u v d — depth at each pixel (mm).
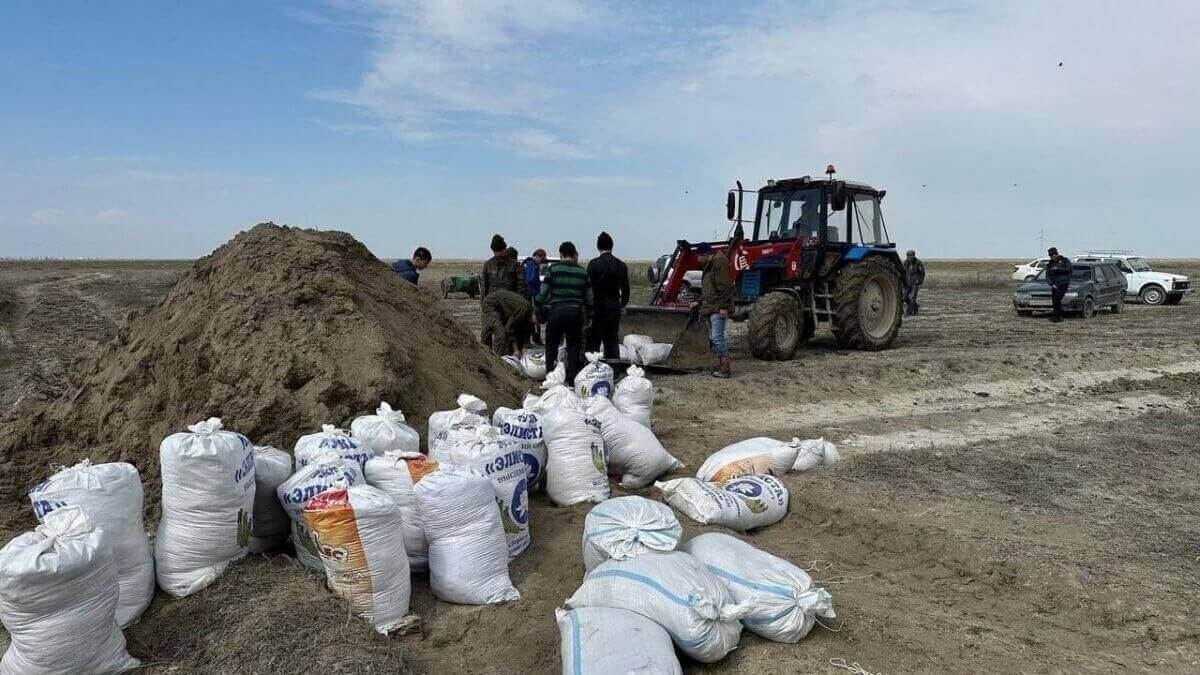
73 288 26062
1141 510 4859
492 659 3221
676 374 9461
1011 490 5176
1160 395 8898
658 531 3391
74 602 2789
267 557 3707
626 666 2619
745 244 11289
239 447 3570
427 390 5766
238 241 6266
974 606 3656
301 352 5078
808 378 9070
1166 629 3352
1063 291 16938
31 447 5289
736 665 2992
